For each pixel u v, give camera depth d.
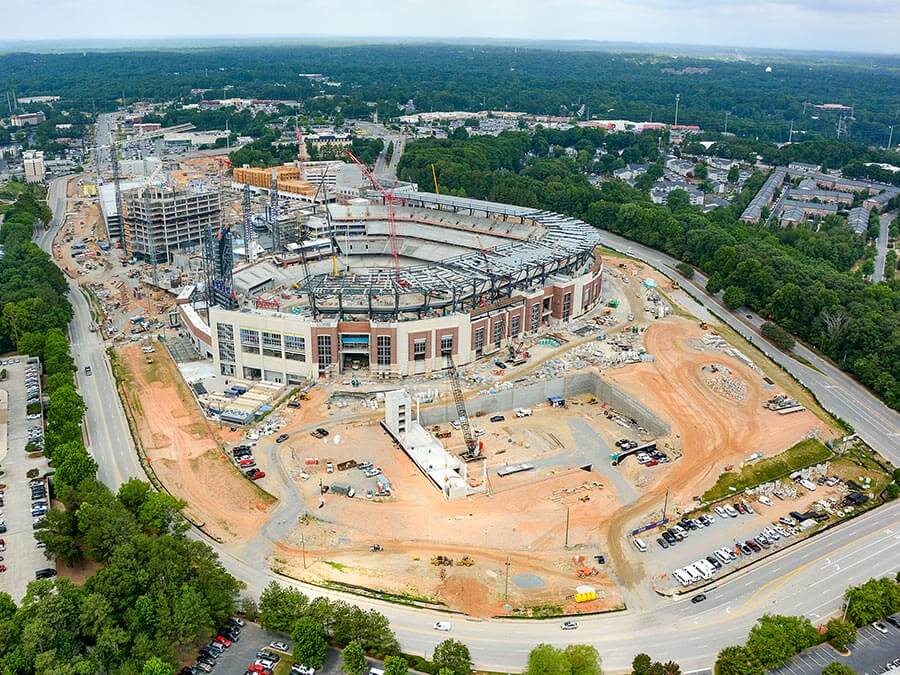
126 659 160.88
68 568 195.62
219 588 178.75
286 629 174.00
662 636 178.38
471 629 179.75
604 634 178.88
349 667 162.12
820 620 184.00
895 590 184.00
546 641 176.50
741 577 199.88
